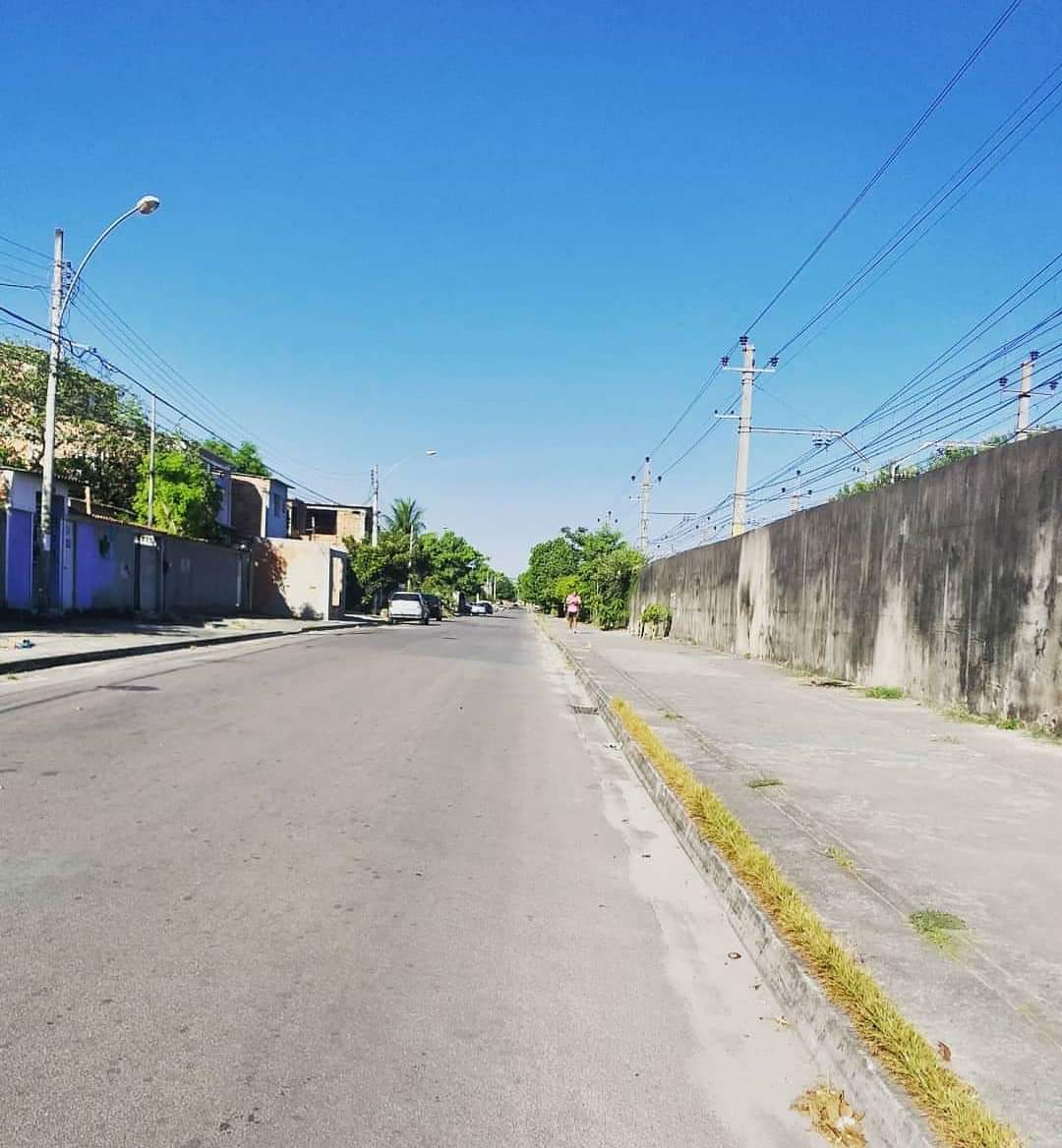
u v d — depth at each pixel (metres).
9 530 21.62
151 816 6.43
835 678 18.44
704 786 7.58
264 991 3.91
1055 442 10.91
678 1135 3.10
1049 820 6.92
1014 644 11.68
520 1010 3.92
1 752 8.22
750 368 30.34
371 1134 2.98
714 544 31.45
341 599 45.50
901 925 4.64
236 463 60.06
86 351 21.19
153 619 27.11
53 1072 3.21
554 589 78.69
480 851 6.20
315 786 7.67
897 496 15.70
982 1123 2.87
